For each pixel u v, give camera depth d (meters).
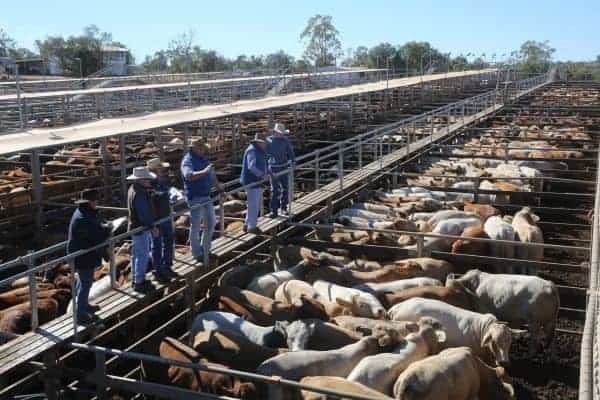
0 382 7.67
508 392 8.38
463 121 32.72
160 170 9.97
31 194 17.00
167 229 10.09
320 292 10.81
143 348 9.59
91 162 22.98
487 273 11.97
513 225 14.40
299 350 8.48
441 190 18.06
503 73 71.56
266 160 12.75
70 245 8.46
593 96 52.72
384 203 17.00
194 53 89.56
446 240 13.59
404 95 48.81
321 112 39.44
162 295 10.98
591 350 6.26
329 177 21.98
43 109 32.16
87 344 8.89
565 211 16.23
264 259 13.45
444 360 7.98
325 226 13.30
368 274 11.46
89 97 36.06
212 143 25.23
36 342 8.10
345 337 8.88
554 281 13.38
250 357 8.62
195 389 8.15
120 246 13.84
